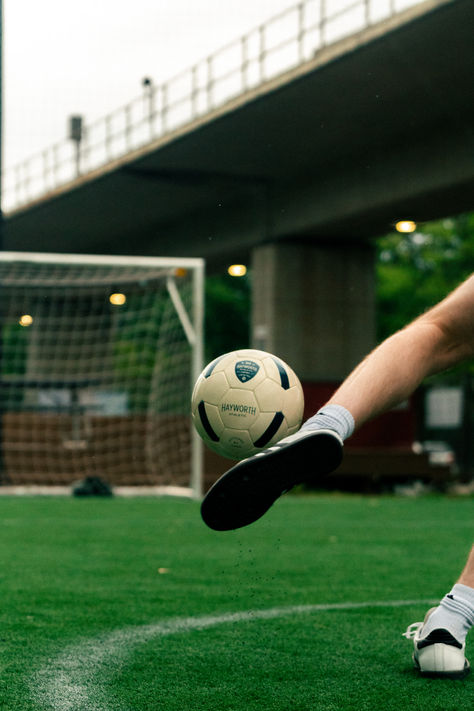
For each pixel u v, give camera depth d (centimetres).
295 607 474
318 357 2486
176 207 2717
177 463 1734
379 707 280
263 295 2494
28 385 1859
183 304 1816
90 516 1073
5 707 280
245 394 285
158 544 777
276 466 240
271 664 342
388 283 4416
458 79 1678
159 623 427
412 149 1997
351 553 721
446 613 321
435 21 1488
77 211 2911
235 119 1995
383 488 1889
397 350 270
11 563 650
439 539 836
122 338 2691
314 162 2241
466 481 1912
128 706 281
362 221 2255
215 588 538
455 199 2020
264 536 854
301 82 1773
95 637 394
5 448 1748
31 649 369
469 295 275
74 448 1756
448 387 2017
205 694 296
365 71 1694
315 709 277
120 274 2056
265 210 2475
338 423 253
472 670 332
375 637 394
